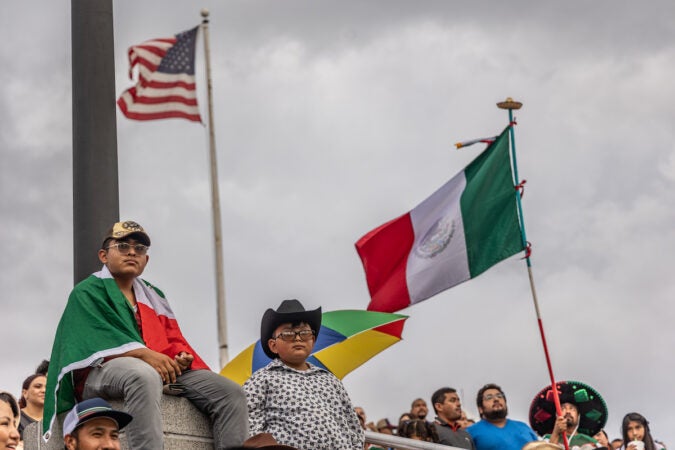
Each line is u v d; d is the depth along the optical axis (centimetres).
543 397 1734
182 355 1120
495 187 1934
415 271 1958
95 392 1079
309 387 1202
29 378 1377
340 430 1195
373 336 1570
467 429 1636
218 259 3080
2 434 1208
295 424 1173
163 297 1164
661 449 1711
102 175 1195
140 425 1048
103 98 1212
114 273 1131
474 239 1934
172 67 2792
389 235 1966
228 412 1119
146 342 1120
